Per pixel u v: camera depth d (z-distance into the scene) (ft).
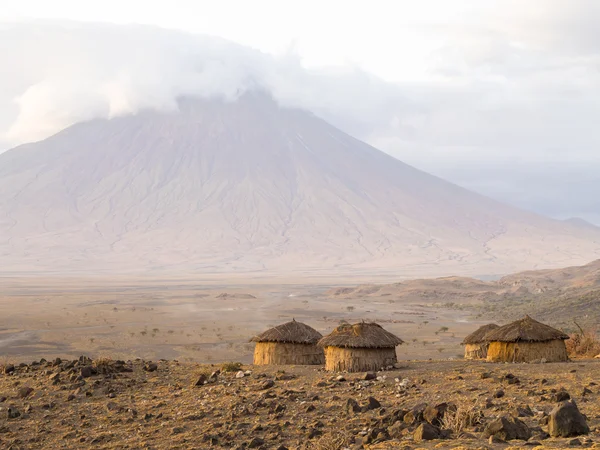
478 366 81.46
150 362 90.79
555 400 60.29
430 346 222.07
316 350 96.99
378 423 55.93
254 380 77.82
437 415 53.98
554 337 88.84
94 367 82.79
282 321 311.68
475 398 62.90
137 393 74.23
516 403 59.98
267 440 55.42
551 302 329.31
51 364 87.76
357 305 419.95
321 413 61.98
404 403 62.85
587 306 282.97
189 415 63.87
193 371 84.07
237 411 63.93
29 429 63.77
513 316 305.94
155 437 58.75
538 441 44.73
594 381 67.92
